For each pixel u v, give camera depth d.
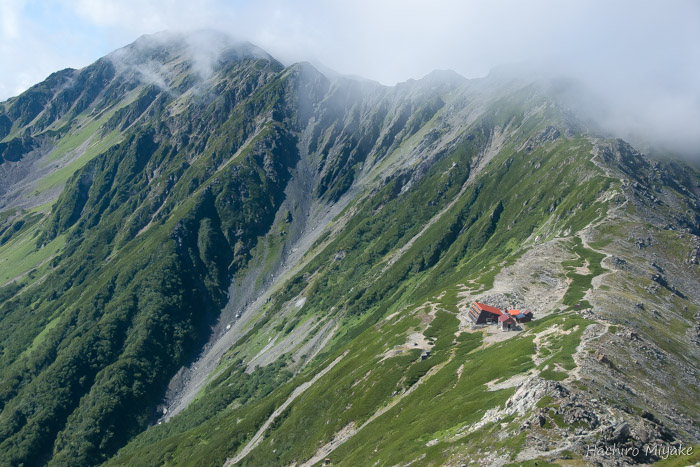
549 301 150.25
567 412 65.31
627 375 85.19
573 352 91.62
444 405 95.75
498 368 99.62
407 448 82.81
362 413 128.38
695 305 150.25
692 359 108.00
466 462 66.81
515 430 66.12
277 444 146.75
